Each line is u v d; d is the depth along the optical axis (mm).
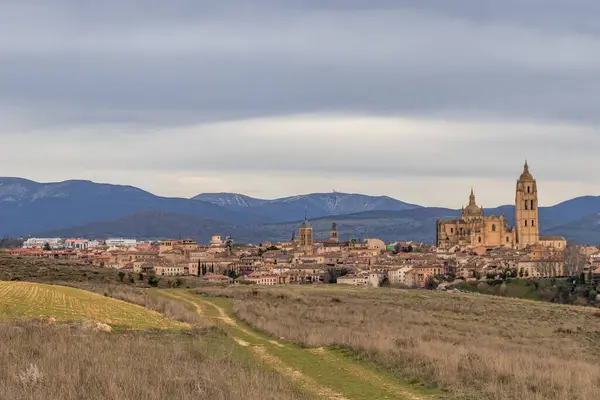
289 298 167500
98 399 38312
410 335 88812
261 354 64562
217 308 127688
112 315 84562
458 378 50219
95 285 172625
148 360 49969
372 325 104125
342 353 64312
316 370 56000
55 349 51938
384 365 56656
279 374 53281
